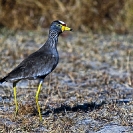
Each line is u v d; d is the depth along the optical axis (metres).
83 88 14.38
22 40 21.94
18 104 11.97
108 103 12.45
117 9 26.16
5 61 17.67
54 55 11.12
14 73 10.55
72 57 18.78
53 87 14.15
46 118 11.04
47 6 25.72
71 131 10.30
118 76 16.20
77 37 23.44
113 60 18.70
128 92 13.98
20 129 10.34
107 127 10.64
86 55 19.39
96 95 13.45
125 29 25.59
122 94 13.63
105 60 18.64
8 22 25.28
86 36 23.83
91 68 17.39
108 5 25.95
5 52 19.20
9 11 25.41
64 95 13.20
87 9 25.62
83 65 17.55
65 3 25.86
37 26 25.44
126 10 26.17
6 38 22.50
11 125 10.55
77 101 12.62
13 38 22.70
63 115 11.38
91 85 14.80
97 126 10.66
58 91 13.52
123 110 11.70
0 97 12.90
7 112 11.44
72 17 25.66
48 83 14.74
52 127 10.48
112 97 13.31
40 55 10.98
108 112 11.59
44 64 10.85
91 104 12.30
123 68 17.53
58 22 11.40
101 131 10.38
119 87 14.68
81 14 25.58
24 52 19.45
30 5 25.62
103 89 14.27
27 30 25.06
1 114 11.30
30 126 10.45
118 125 10.77
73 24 25.50
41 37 23.14
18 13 25.48
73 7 25.67
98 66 17.75
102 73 16.45
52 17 25.67
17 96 13.08
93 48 20.81
